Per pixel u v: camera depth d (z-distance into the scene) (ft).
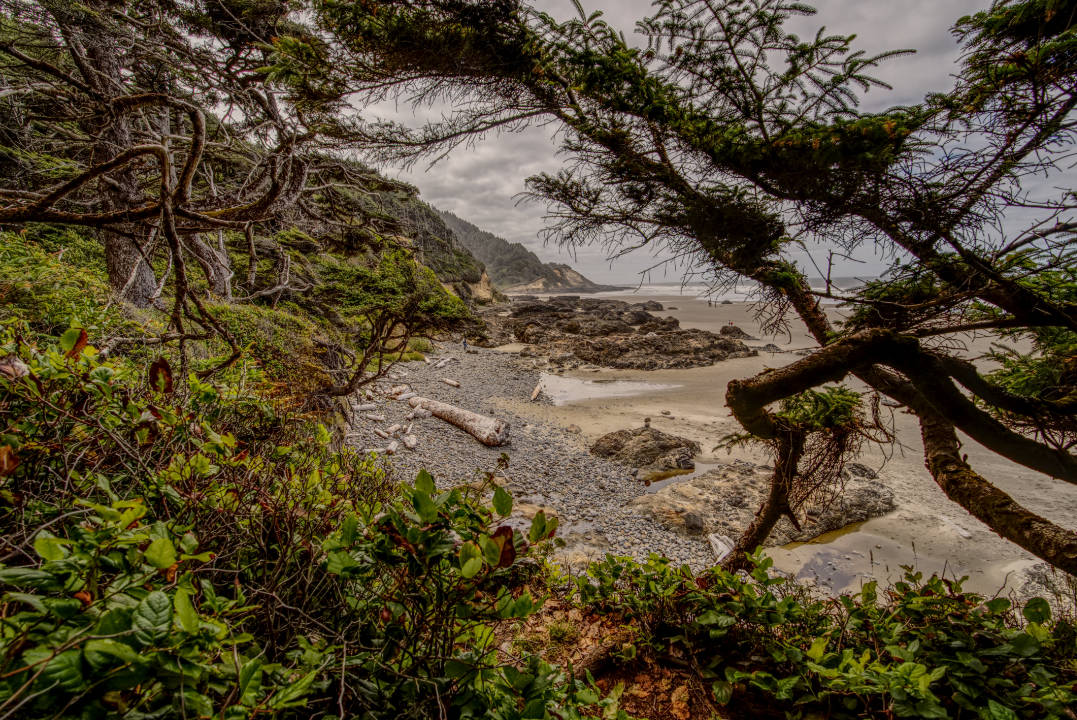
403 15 7.25
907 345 8.30
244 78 17.49
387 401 51.44
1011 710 5.85
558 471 38.50
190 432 5.60
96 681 2.07
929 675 5.99
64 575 2.67
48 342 7.27
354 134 9.52
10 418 4.51
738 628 8.70
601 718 4.99
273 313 27.73
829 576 25.09
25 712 1.96
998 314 7.63
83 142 20.18
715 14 6.40
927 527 29.43
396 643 4.11
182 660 2.41
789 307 10.11
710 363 86.33
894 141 5.79
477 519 4.09
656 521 31.01
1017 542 8.01
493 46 7.43
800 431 12.69
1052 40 5.20
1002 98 5.81
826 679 7.16
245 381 10.11
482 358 92.94
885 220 6.70
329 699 3.43
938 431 10.93
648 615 9.48
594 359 90.33
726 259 8.15
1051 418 8.41
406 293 15.83
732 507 32.24
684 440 43.70
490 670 4.25
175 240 7.46
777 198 7.18
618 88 7.05
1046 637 6.74
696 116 7.11
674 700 8.25
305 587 4.42
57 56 20.57
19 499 3.87
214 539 4.79
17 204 9.36
